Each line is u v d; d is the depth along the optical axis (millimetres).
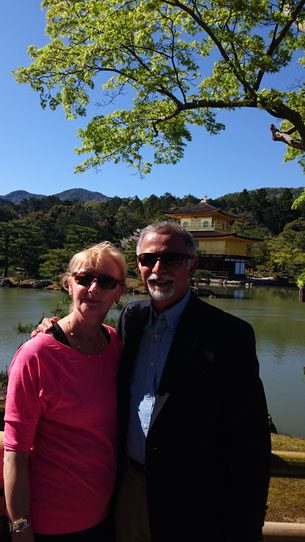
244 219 74000
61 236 46438
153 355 1520
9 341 10016
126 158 7969
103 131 7637
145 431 1458
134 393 1533
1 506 1447
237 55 6645
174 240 1525
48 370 1392
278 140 7332
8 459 1338
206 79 7367
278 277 47438
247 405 1371
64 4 6680
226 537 1392
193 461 1364
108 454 1492
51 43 6930
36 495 1385
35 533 1385
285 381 8227
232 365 1379
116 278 1607
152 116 7840
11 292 25828
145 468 1399
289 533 1751
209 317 1490
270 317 18234
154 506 1369
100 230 53969
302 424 5969
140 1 6586
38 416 1390
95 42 6680
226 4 5992
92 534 1434
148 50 6914
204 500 1363
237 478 1367
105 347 1628
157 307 1576
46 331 1510
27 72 7062
